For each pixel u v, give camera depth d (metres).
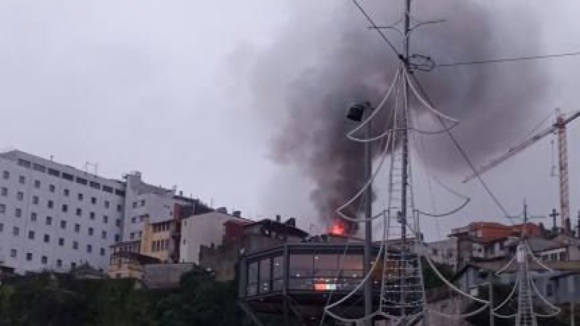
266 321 99.06
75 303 120.69
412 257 33.62
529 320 65.62
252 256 78.25
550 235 116.50
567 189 153.75
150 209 179.38
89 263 175.38
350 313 70.19
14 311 121.94
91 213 178.50
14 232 163.88
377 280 63.31
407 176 30.06
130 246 161.75
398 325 32.56
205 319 110.31
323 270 70.69
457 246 119.00
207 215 146.88
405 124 29.75
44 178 171.62
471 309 76.19
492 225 133.50
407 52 30.77
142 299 119.62
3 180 164.00
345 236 95.44
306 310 73.06
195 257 144.00
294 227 127.88
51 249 169.75
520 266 64.06
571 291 81.38
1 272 142.62
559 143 152.75
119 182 186.00
